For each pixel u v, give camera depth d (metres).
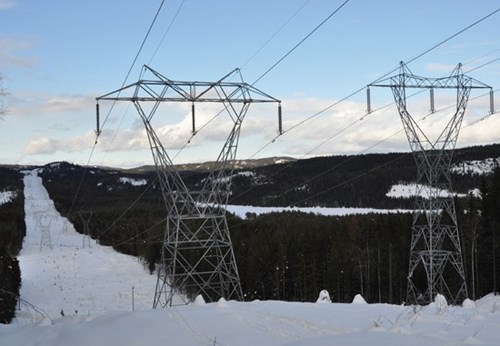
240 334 9.84
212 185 24.45
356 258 62.66
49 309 50.59
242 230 84.69
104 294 60.25
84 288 64.62
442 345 8.34
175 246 23.91
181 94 23.09
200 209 24.33
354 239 65.31
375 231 65.94
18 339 11.34
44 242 119.38
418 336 8.87
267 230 78.62
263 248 64.06
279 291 60.91
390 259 57.53
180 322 10.94
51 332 11.59
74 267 84.62
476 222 54.78
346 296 59.81
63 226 147.88
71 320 13.43
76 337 10.68
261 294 61.22
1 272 45.53
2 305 39.69
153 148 23.77
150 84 22.59
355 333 9.17
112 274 79.12
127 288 65.19
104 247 115.31
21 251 103.50
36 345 10.71
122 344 9.75
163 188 24.11
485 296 49.97
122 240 106.00
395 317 12.66
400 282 59.41
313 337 9.27
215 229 25.08
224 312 12.01
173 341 9.57
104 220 118.62
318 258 62.38
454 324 11.23
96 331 10.88
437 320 11.81
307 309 14.49
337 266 59.91
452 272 54.16
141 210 125.12
